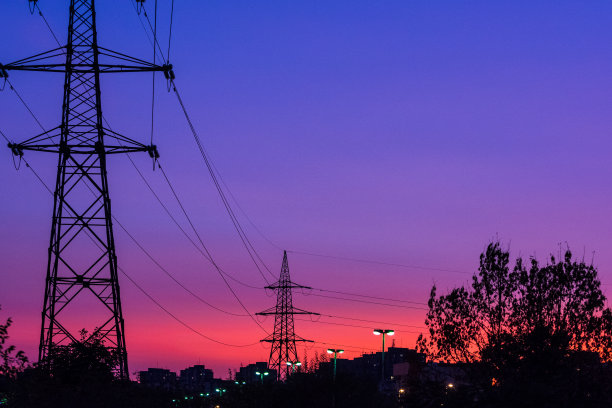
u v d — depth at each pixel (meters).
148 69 48.66
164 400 63.50
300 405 66.25
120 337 49.75
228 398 79.94
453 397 28.20
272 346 98.00
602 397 28.28
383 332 76.69
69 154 49.84
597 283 31.30
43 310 48.44
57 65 49.16
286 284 99.50
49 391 41.78
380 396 64.69
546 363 29.52
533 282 31.83
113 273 50.06
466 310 32.41
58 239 49.47
